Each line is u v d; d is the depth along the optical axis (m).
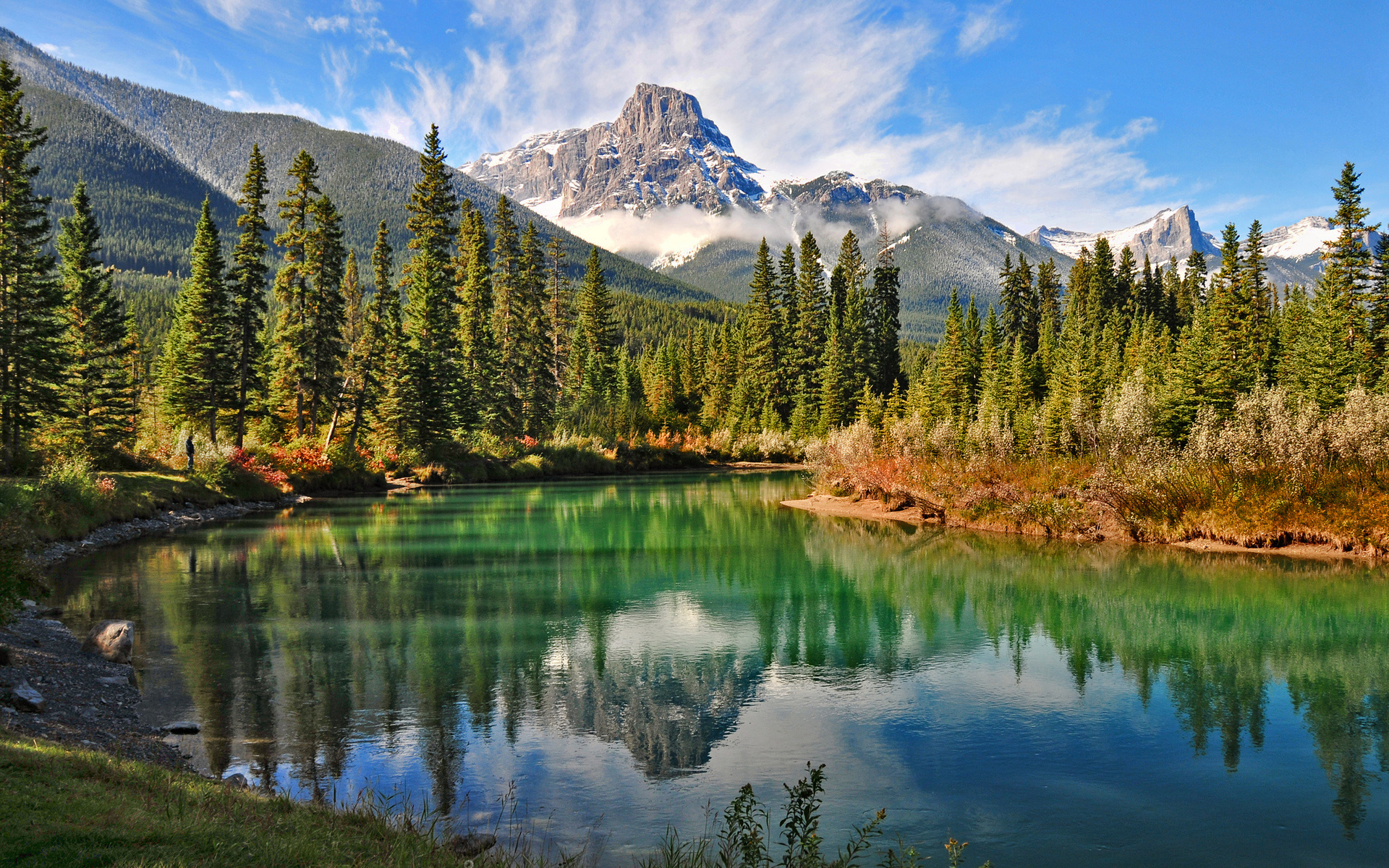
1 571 11.05
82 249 50.38
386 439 58.34
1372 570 19.48
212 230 48.34
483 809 7.23
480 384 68.38
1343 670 11.71
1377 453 23.03
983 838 6.83
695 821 7.07
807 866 5.53
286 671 11.47
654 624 14.71
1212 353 50.94
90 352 48.19
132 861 4.27
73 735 7.97
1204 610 15.61
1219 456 25.70
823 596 17.17
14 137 37.69
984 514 29.17
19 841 4.41
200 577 18.83
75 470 27.22
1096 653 12.75
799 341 95.38
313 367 53.41
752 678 11.45
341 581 18.61
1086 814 7.30
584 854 6.36
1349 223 47.72
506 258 80.56
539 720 9.68
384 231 66.69
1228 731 9.39
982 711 10.09
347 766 8.16
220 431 52.75
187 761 8.02
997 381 71.12
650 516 33.88
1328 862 6.43
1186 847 6.69
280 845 4.98
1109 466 27.27
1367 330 46.59
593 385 92.69
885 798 7.64
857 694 10.79
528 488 51.84
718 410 100.50
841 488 38.66
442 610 15.60
